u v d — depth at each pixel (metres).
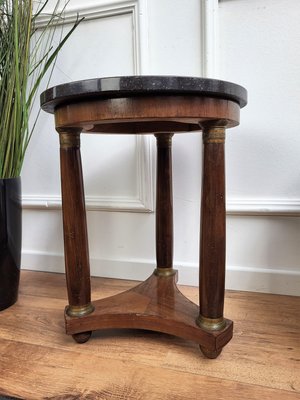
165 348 0.69
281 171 0.92
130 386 0.57
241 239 0.98
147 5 0.97
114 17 1.01
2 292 0.87
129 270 1.08
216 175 0.59
